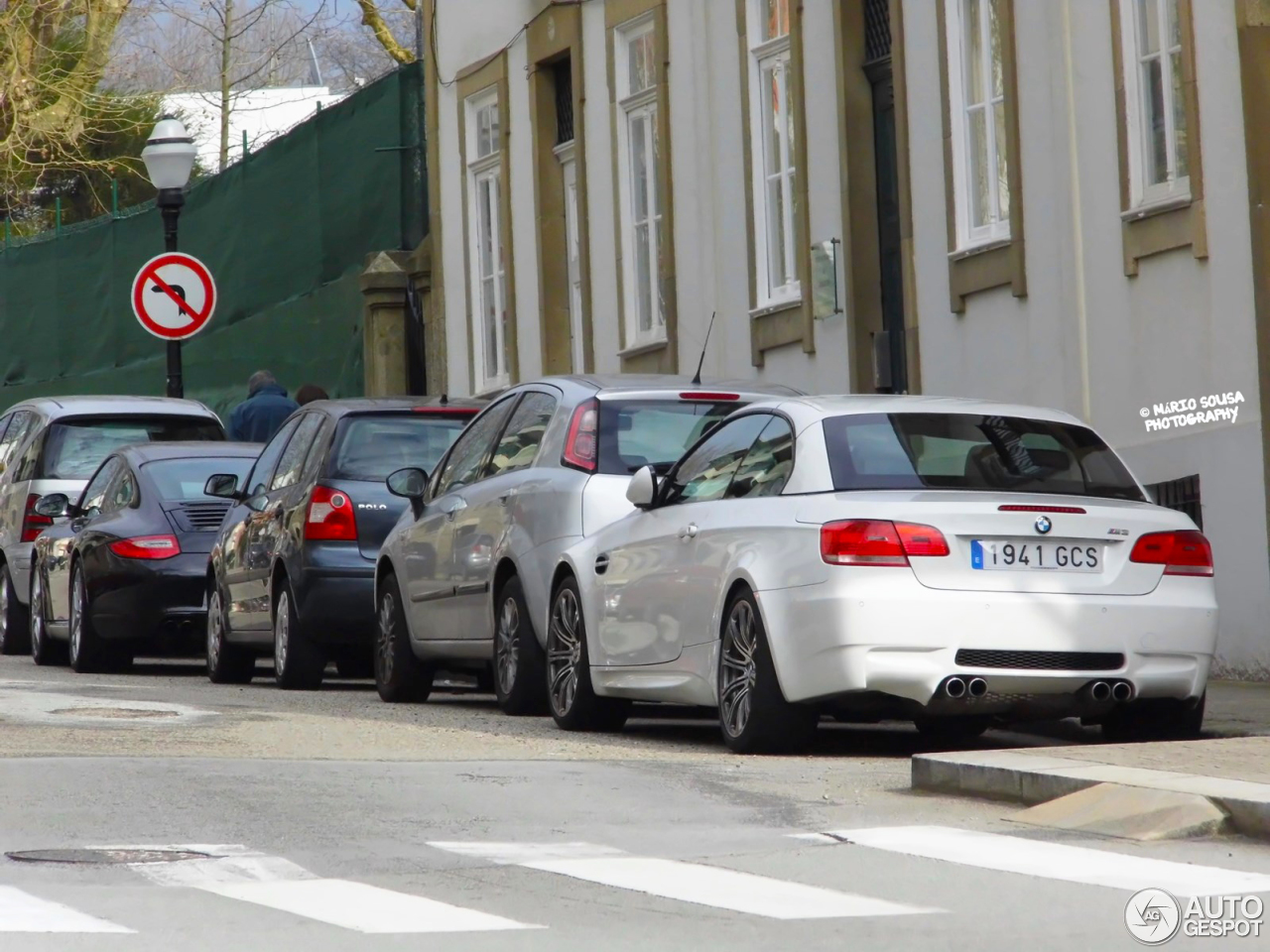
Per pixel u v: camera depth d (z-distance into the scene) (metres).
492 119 57.47
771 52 45.12
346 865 17.03
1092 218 35.16
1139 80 34.31
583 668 27.52
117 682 38.31
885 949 13.77
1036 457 24.77
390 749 24.84
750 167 45.66
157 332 53.31
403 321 60.06
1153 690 23.69
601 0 51.31
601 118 51.62
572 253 54.47
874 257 42.47
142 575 39.69
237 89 116.69
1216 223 32.28
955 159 38.91
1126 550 23.70
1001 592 23.14
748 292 46.03
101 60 87.50
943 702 23.11
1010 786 20.38
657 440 28.72
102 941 14.02
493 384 57.72
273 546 35.84
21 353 77.69
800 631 23.30
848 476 23.91
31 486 47.53
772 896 15.66
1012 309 37.41
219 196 67.25
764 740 23.98
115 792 20.67
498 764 23.25
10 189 91.75
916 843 18.06
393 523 34.72
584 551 27.73
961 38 38.94
